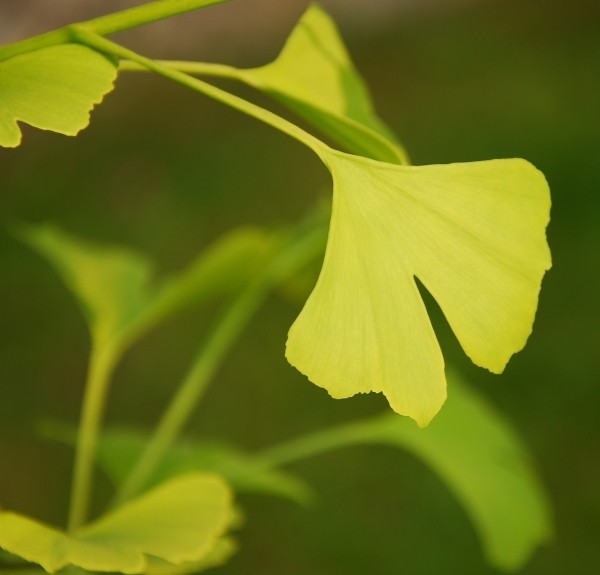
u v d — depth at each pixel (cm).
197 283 68
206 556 59
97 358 69
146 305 72
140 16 55
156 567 58
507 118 232
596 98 236
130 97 238
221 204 214
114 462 71
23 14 183
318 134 231
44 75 54
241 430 172
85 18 186
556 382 173
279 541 157
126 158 224
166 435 68
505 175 55
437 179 55
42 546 55
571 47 255
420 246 54
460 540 157
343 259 54
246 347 183
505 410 169
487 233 54
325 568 154
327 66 61
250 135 232
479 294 54
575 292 186
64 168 218
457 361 175
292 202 215
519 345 54
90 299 71
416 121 235
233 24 241
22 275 197
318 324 53
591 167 211
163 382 181
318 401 176
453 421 72
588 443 165
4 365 181
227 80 242
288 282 72
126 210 212
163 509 59
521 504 72
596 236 195
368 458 167
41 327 189
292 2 255
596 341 177
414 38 265
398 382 53
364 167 54
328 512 160
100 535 58
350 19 270
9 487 162
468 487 71
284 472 165
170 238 206
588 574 150
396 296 54
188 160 224
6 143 53
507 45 260
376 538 157
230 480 69
